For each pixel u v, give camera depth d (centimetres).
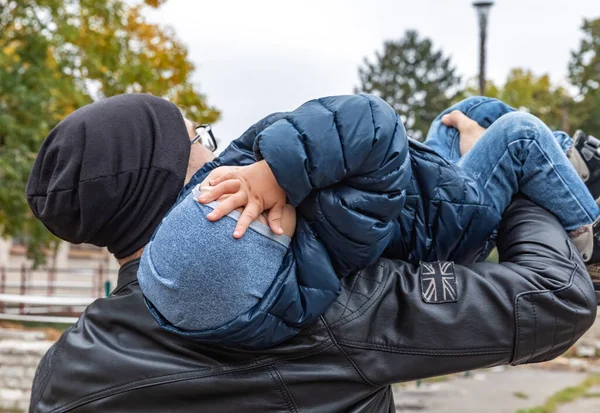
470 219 164
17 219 1571
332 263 143
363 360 145
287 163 132
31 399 160
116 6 1777
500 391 959
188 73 1962
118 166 155
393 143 140
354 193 138
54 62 1652
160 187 158
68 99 1631
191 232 132
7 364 773
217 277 130
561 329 149
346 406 147
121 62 1811
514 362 151
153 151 159
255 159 150
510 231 167
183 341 145
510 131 175
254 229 134
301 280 139
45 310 1355
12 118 1409
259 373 143
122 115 158
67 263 3397
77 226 162
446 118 216
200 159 173
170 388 142
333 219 137
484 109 218
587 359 1177
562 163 175
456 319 146
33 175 166
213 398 143
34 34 1550
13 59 1455
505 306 146
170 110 165
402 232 162
